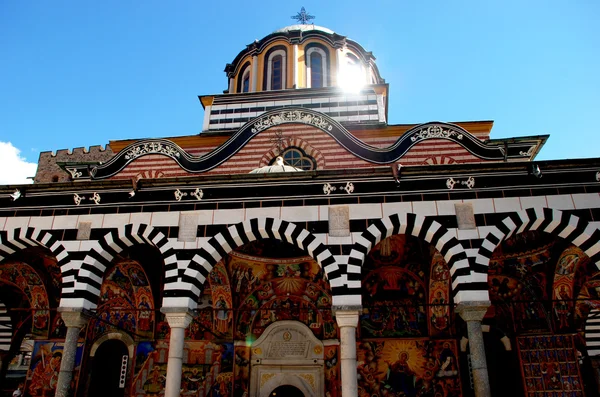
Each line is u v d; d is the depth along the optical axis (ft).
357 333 57.36
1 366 62.85
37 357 61.16
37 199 50.11
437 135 63.62
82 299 45.24
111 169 64.95
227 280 58.90
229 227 46.21
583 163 44.34
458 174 45.62
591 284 53.16
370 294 58.59
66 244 47.70
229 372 58.29
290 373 57.93
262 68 91.66
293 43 91.50
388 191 45.80
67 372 43.09
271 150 64.75
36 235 48.29
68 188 49.93
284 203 46.57
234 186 47.85
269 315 60.64
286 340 59.41
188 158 64.44
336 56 91.50
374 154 63.26
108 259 48.06
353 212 45.34
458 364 54.90
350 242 44.11
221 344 59.41
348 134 64.49
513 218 43.52
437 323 56.59
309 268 58.95
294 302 60.85
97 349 61.00
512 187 44.70
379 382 55.36
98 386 59.88
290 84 88.38
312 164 63.82
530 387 54.08
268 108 81.61
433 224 44.01
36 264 59.11
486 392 38.27
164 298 44.16
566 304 54.65
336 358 57.52
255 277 59.82
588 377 53.42
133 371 59.21
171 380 41.29
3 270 60.03
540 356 54.85
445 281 55.42
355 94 80.79
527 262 54.08
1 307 64.08
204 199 47.80
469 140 63.00
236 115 81.71
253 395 57.21
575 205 43.45
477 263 42.32
